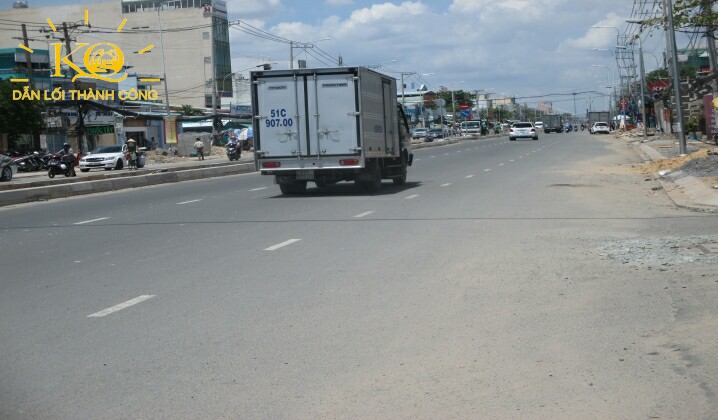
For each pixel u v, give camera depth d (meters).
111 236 14.75
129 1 119.88
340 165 22.17
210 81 116.81
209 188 28.92
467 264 10.66
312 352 6.57
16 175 46.94
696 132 51.78
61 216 19.45
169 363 6.32
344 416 5.09
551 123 128.00
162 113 85.81
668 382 5.55
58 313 8.22
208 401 5.41
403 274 10.05
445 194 22.12
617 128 126.69
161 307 8.38
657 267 9.86
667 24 26.84
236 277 10.07
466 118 176.62
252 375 5.97
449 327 7.31
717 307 7.59
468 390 5.54
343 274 10.13
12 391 5.70
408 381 5.77
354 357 6.40
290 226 15.48
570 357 6.25
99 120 71.44
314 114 22.25
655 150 43.25
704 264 9.87
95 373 6.09
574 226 14.41
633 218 15.52
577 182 25.58
